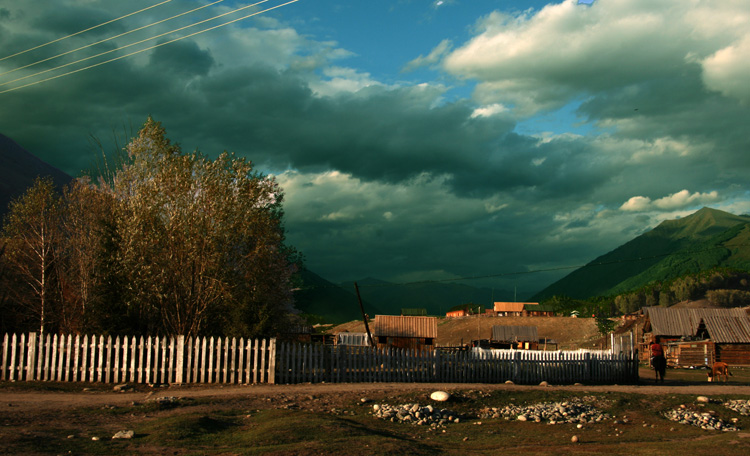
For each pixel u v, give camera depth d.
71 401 14.72
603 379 27.00
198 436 10.86
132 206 22.70
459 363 23.58
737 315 52.59
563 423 14.73
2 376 19.06
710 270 166.75
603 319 99.69
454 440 12.25
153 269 21.77
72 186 26.11
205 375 19.81
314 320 111.19
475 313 133.62
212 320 23.39
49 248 24.47
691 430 14.25
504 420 15.08
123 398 15.71
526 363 25.08
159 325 23.58
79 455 9.01
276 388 18.36
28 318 24.83
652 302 166.12
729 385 25.62
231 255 23.09
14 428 10.96
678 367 49.53
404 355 22.45
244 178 22.97
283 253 27.56
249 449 9.62
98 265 23.44
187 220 21.78
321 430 11.26
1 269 24.22
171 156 26.48
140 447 9.80
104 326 21.73
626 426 14.71
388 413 14.59
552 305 146.62
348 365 21.30
